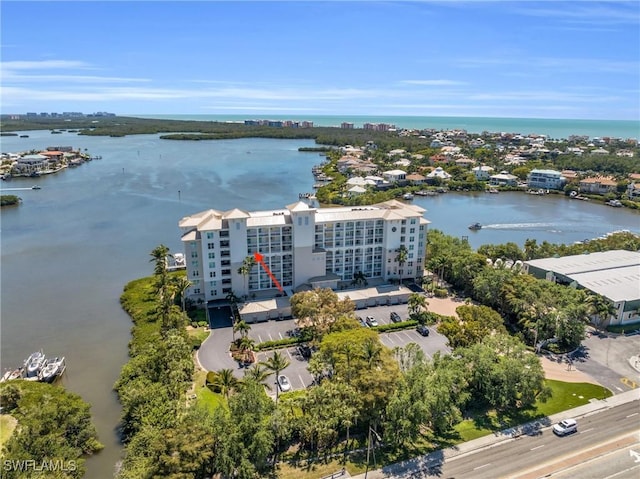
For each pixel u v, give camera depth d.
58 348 100.62
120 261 154.88
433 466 65.81
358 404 67.50
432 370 75.12
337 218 124.12
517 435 72.19
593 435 71.94
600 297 105.06
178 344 85.75
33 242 174.62
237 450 61.12
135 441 66.06
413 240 130.75
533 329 98.31
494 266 131.12
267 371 88.50
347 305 100.06
